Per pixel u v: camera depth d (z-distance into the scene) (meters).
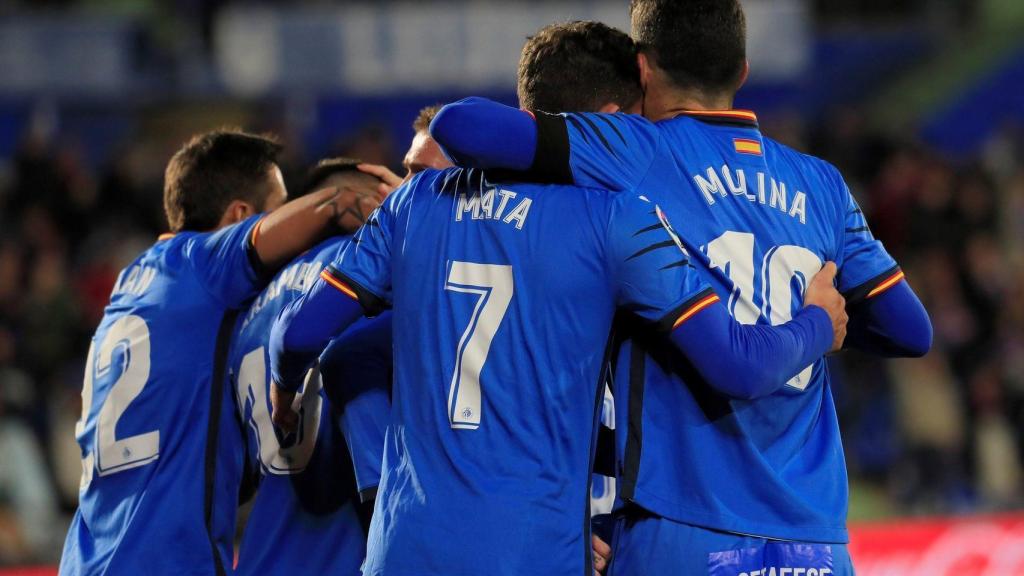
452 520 8.42
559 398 8.60
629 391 9.01
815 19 53.62
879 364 35.16
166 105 42.78
